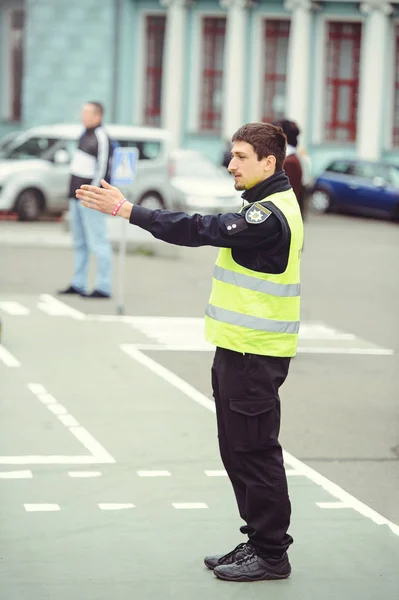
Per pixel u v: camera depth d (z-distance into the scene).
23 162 53.25
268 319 11.33
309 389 20.72
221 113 78.56
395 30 75.81
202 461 15.78
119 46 77.56
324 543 12.77
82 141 29.03
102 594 11.12
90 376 20.81
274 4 76.56
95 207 11.12
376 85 75.06
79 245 30.14
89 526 13.04
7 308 27.98
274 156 11.39
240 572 11.52
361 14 75.38
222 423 11.70
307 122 76.75
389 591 11.48
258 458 11.49
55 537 12.64
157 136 56.72
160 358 22.72
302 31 75.50
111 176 29.11
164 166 56.56
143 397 19.36
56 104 78.88
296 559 12.25
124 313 28.05
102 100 78.12
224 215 11.16
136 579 11.52
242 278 11.34
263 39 77.31
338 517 13.69
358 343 25.70
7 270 35.59
